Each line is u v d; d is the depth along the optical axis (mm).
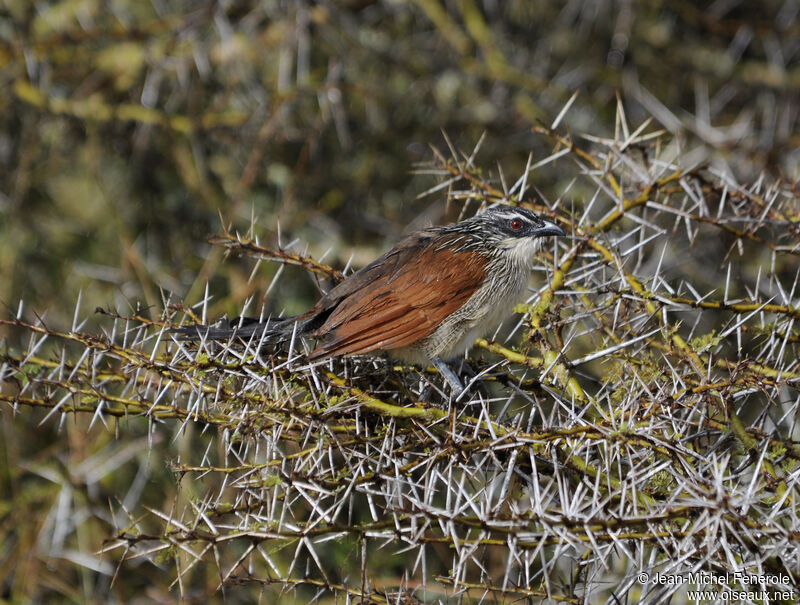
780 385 7230
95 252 14406
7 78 13844
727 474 6570
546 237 9648
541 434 6574
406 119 15414
